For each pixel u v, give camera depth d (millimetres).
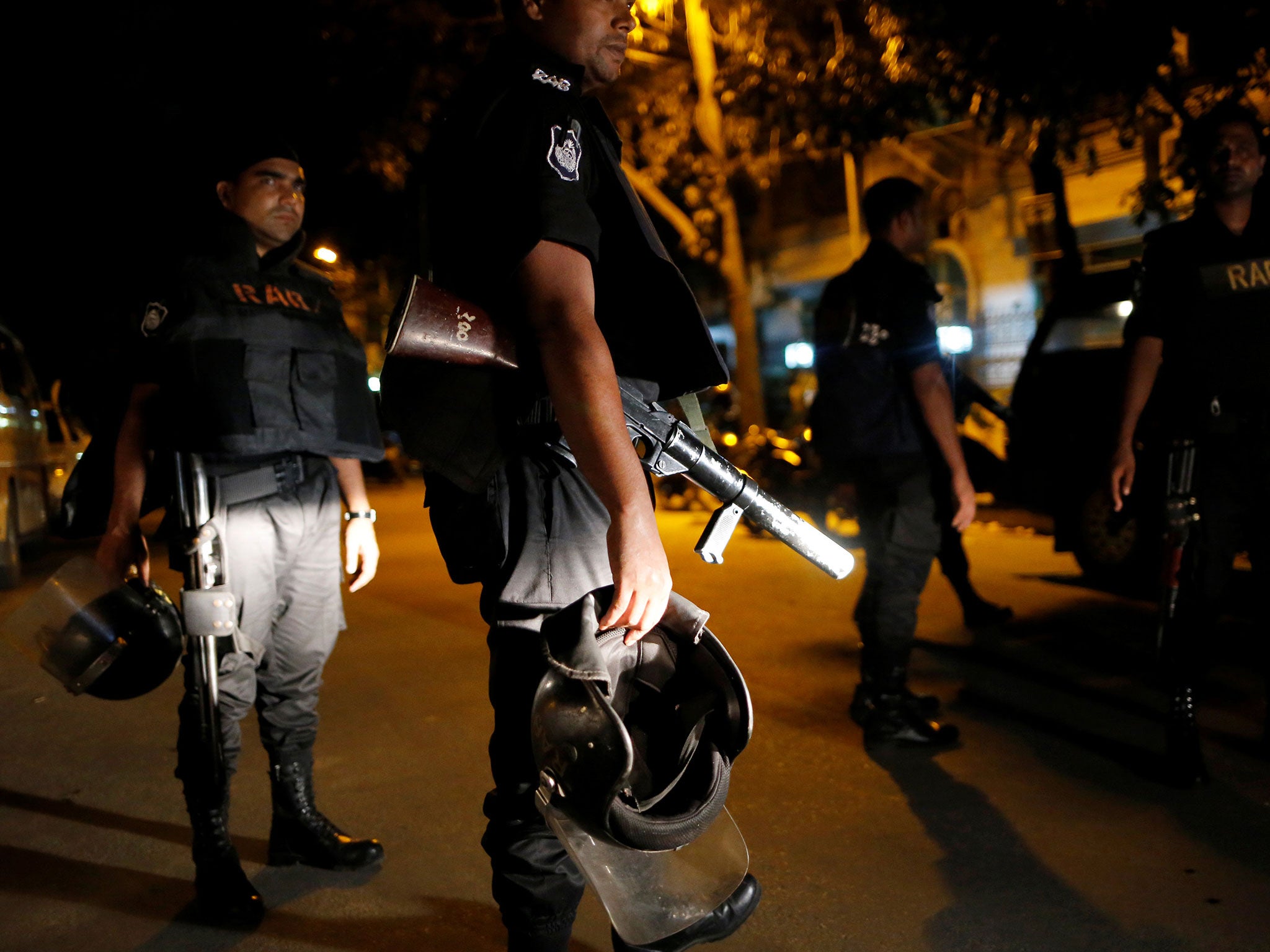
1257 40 6879
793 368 16047
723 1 11812
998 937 2484
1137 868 2820
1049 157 8750
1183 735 3393
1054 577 7074
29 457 9008
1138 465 5852
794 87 11312
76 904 2770
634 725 1611
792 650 5309
